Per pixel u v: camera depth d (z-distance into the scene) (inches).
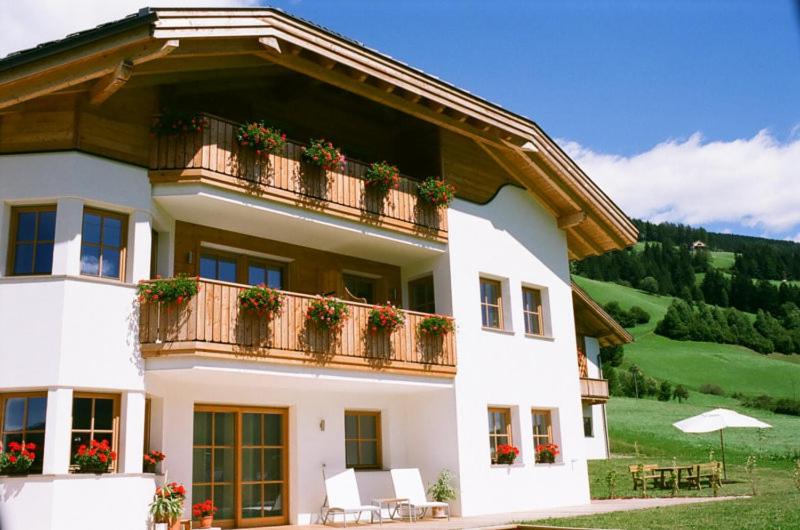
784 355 3102.9
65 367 427.8
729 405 2193.7
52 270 441.4
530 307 706.8
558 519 501.7
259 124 517.7
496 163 688.4
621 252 4153.5
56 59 418.6
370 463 611.8
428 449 612.1
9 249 450.0
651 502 657.6
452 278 621.9
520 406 653.9
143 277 467.8
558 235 743.1
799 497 609.9
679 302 3159.5
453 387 602.9
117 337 449.4
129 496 433.7
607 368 2139.5
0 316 432.5
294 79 566.9
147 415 491.5
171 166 479.8
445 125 604.7
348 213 555.5
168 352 453.1
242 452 536.7
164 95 500.4
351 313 546.0
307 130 607.5
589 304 1168.2
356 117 650.8
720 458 1327.5
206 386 518.6
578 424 706.2
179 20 436.5
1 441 428.1
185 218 519.5
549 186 703.7
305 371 507.8
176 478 489.4
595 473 991.0
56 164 449.7
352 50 520.4
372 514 557.9
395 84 549.3
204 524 480.1
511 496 622.5
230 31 459.2
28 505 403.5
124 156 471.2
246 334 479.8
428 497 598.2
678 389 2177.7
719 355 2861.7
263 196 507.2
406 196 603.2
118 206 463.8
